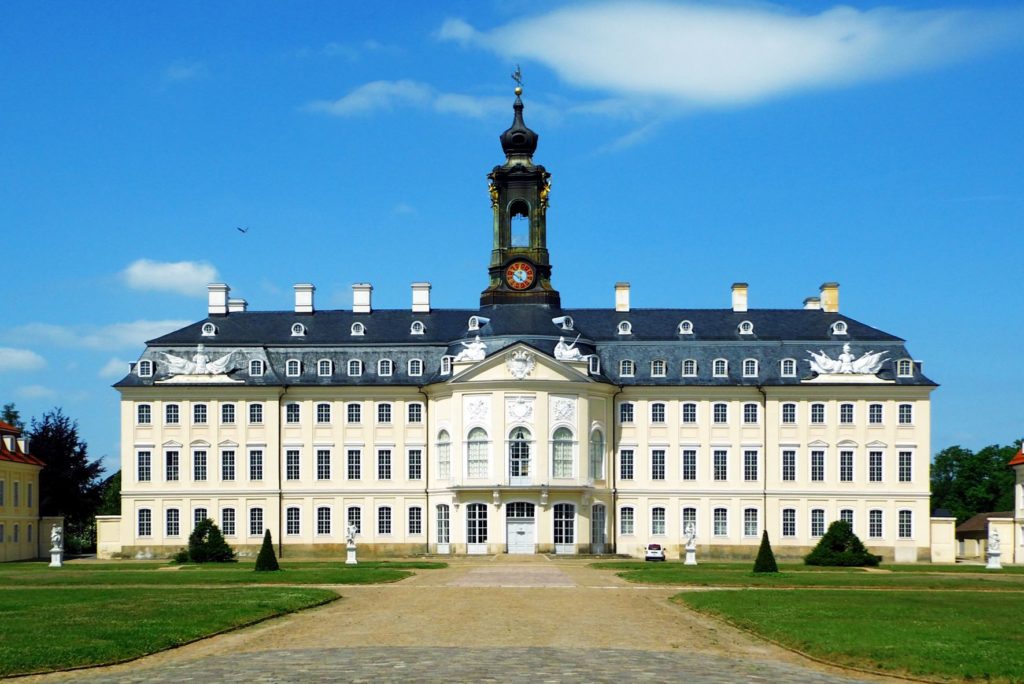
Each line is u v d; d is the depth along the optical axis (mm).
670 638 53281
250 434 133875
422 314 141375
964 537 164625
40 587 79938
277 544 132750
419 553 132375
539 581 85750
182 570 100438
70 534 165750
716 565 110562
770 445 133250
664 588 79688
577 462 127500
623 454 134000
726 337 137375
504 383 126438
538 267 137250
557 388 127375
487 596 72938
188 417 134000
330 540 133125
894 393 132875
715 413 134375
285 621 59469
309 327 139250
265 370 134875
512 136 140125
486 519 127000
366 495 133500
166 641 50812
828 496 132500
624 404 134625
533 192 139000
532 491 125938
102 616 58594
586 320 139500
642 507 133250
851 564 113250
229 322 139625
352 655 47312
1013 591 77125
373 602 69125
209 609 61656
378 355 135750
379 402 134375
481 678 42156
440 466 131000
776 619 58000
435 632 54406
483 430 127250
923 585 81562
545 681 41656
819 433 133250
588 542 127875
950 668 44812
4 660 45500
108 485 181875
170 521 133250
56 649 47594
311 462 134000
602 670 44000
